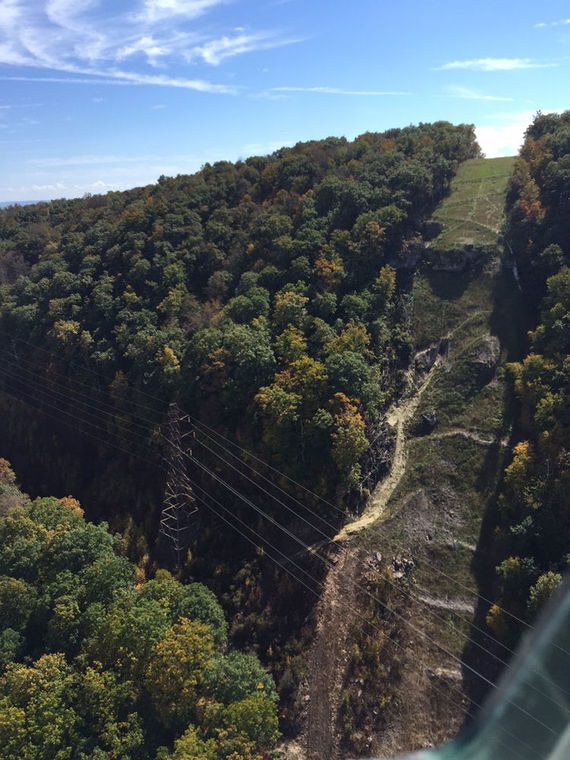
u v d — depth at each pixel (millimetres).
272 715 50188
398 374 87688
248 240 111562
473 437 77125
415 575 67625
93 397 97875
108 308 103562
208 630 56719
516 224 95312
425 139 125562
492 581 65250
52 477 97562
